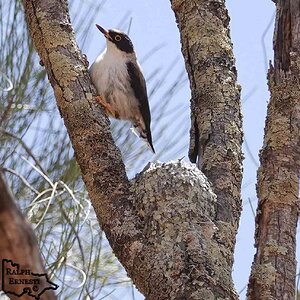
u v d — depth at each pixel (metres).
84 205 8.22
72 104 8.18
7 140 7.98
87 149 7.95
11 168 7.88
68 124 8.16
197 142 8.48
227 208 7.59
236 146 8.20
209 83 8.68
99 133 8.06
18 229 4.09
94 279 7.33
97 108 8.23
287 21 8.09
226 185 7.81
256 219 7.32
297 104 7.79
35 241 4.18
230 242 7.26
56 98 8.31
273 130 7.70
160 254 6.97
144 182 7.53
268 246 7.04
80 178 8.36
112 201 7.55
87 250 7.90
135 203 7.48
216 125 8.33
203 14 9.25
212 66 8.80
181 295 6.66
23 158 7.83
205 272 6.79
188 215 7.21
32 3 8.65
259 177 7.53
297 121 7.71
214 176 7.90
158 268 6.88
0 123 8.09
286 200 7.31
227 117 8.41
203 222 7.20
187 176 7.51
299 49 8.00
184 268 6.82
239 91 8.77
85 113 8.14
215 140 8.20
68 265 7.17
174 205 7.27
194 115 8.62
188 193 7.40
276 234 7.12
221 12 9.34
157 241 7.07
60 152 8.35
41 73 8.65
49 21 8.55
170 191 7.38
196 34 9.11
